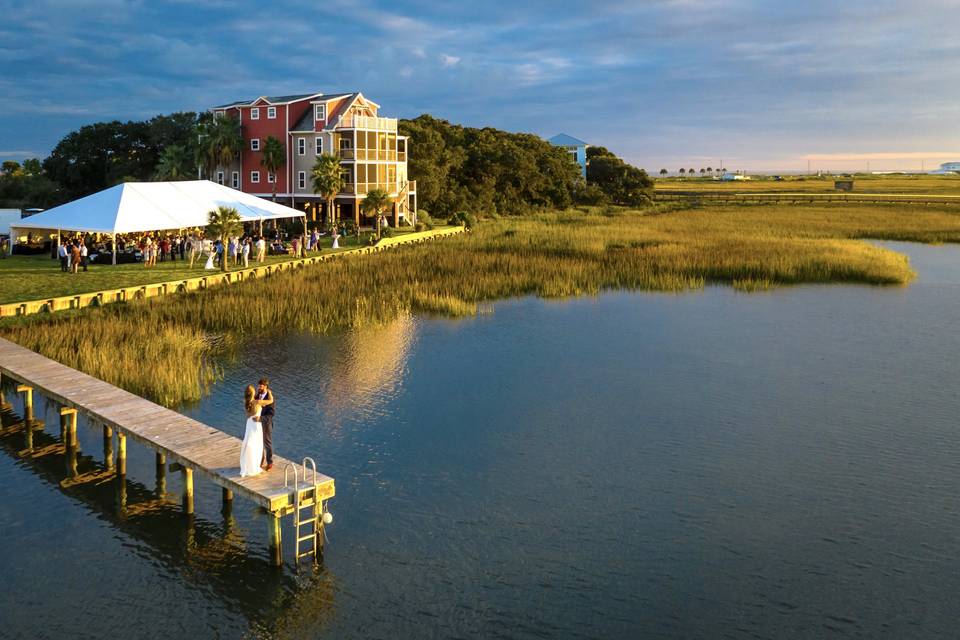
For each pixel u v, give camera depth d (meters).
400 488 18.81
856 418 23.88
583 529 16.94
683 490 18.86
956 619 13.83
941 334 34.81
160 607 14.02
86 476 19.55
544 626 13.58
